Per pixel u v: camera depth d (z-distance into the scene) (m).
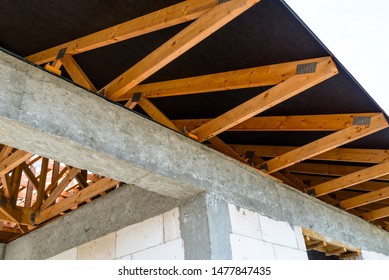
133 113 2.83
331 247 4.81
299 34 2.56
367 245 5.21
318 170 5.05
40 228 4.71
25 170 5.14
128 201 3.66
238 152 4.70
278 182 4.05
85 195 4.32
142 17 2.65
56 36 3.12
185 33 2.50
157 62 2.68
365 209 6.37
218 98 3.69
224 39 2.78
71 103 2.45
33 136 2.27
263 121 3.98
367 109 3.40
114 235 3.62
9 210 4.66
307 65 2.82
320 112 3.65
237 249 3.01
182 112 4.08
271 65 3.00
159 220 3.26
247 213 3.33
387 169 4.27
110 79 3.62
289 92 2.87
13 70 2.25
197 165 3.10
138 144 2.72
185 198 3.13
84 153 2.46
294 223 3.92
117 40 2.79
